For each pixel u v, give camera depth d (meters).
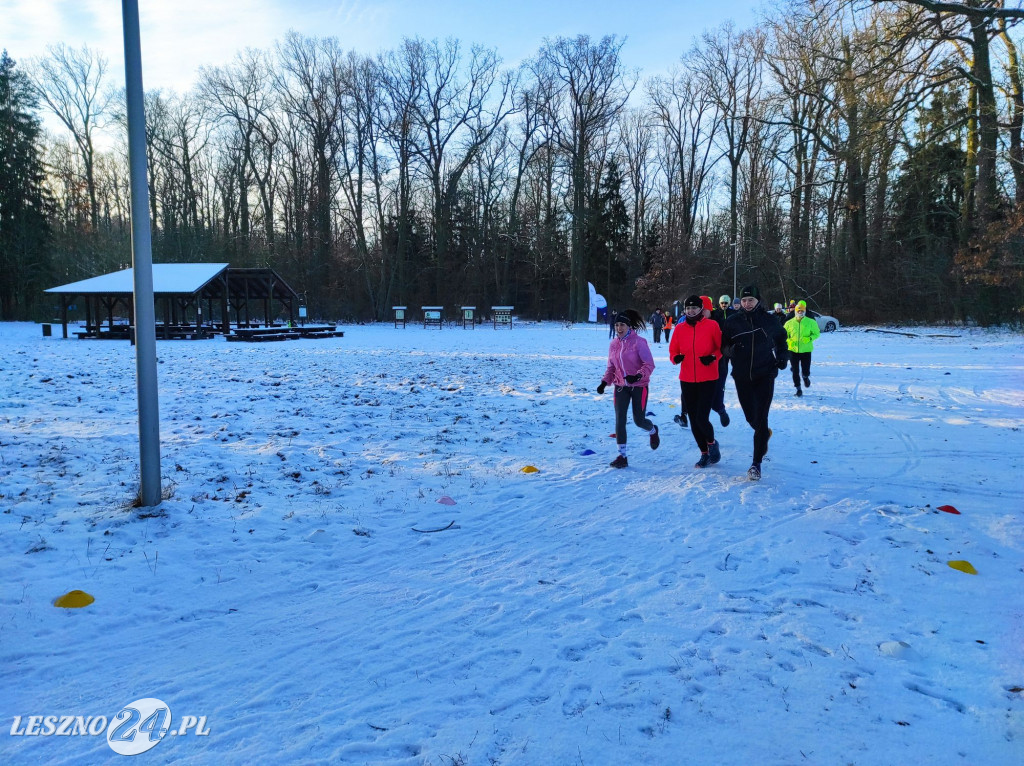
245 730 2.73
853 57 19.55
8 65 46.25
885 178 36.06
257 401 11.18
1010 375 15.44
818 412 10.72
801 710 2.89
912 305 37.59
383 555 4.75
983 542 4.91
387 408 10.67
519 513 5.70
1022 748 2.63
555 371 17.11
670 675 3.17
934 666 3.26
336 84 49.84
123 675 3.16
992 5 18.22
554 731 2.74
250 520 5.30
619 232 56.38
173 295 30.19
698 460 7.50
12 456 7.03
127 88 5.07
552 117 51.03
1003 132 27.09
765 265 43.06
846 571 4.44
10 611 3.75
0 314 47.41
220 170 54.84
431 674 3.17
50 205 48.88
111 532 4.93
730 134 46.97
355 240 53.16
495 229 54.34
